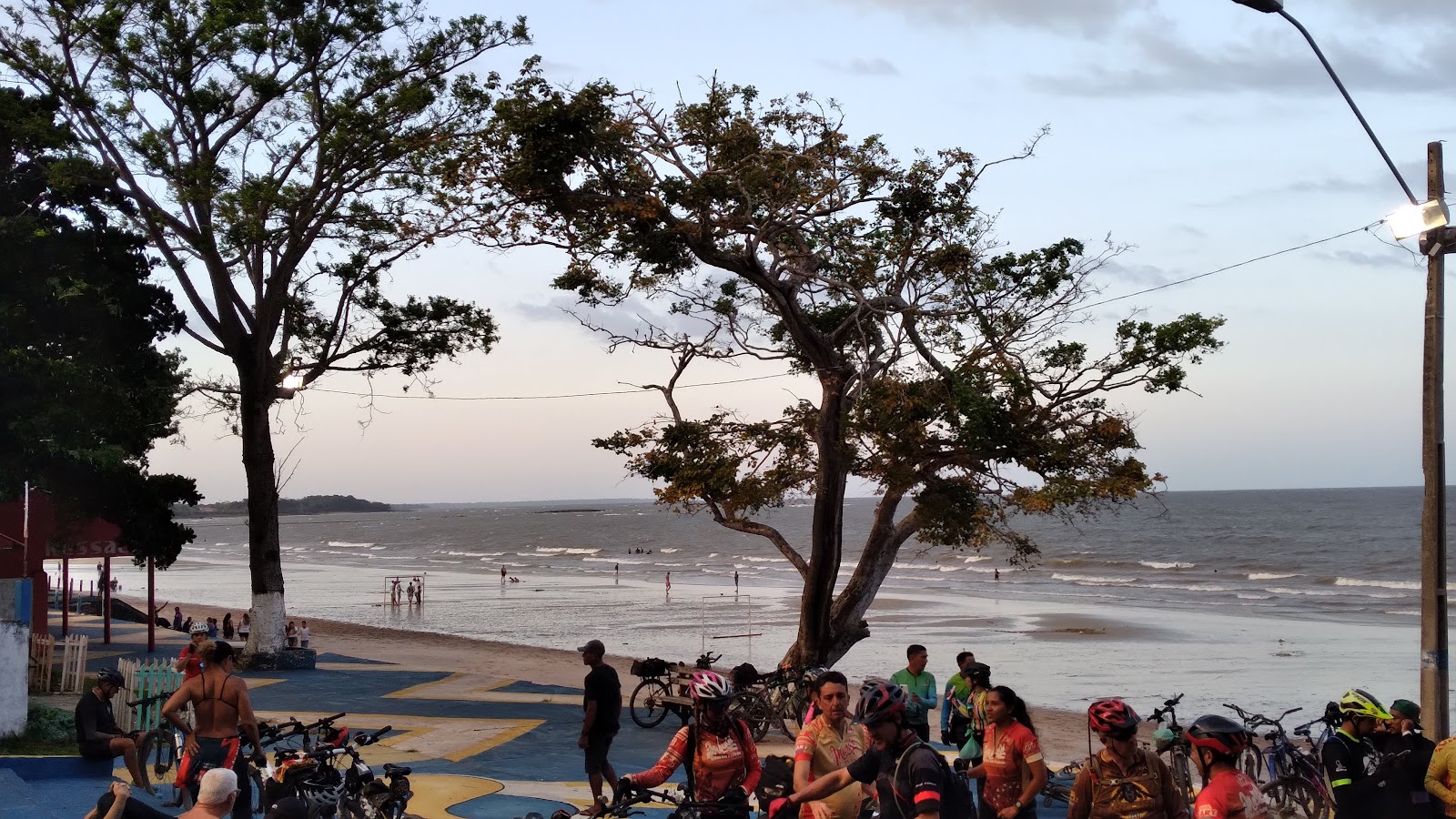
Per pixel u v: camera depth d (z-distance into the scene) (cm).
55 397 2031
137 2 2361
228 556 15975
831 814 645
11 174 2258
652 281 1980
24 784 1137
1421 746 823
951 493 2048
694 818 666
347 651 3953
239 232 2361
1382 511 18875
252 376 2622
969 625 5562
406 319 2780
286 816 704
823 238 2027
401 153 2555
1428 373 1248
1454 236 1211
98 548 2623
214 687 934
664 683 1986
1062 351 2019
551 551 15200
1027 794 768
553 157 1725
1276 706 3133
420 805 1214
